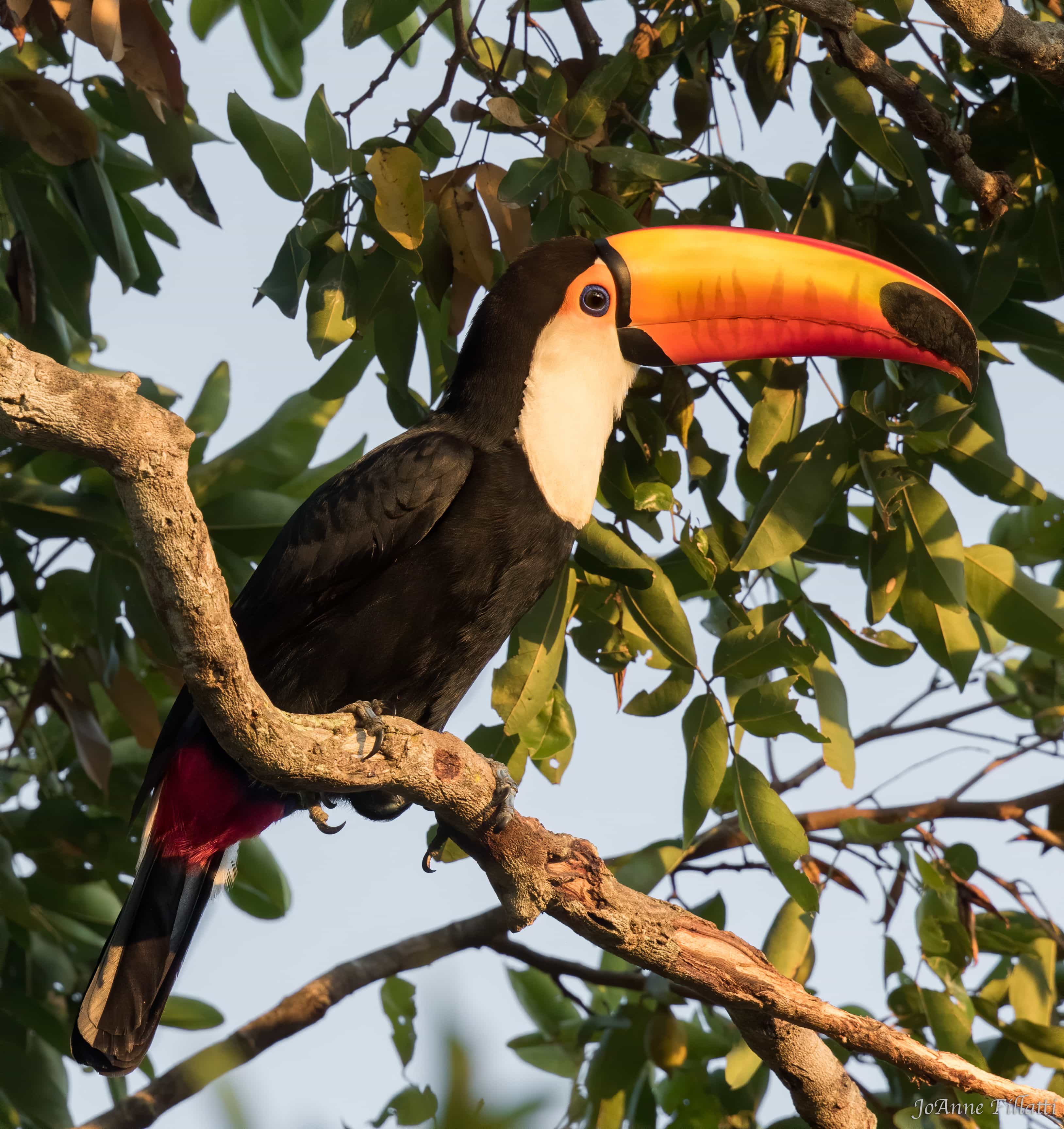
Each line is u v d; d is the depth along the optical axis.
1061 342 9.63
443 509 7.96
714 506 9.70
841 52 8.35
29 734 12.09
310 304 8.35
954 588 8.59
